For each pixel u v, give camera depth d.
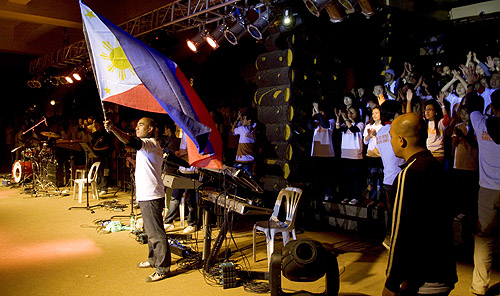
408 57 7.67
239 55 11.00
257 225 4.86
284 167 6.76
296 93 6.69
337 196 7.50
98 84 3.80
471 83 5.51
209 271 4.56
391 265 2.09
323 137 7.04
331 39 7.24
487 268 3.88
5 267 4.70
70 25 11.43
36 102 19.44
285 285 4.22
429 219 2.06
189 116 3.65
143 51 3.70
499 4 7.64
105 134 10.47
